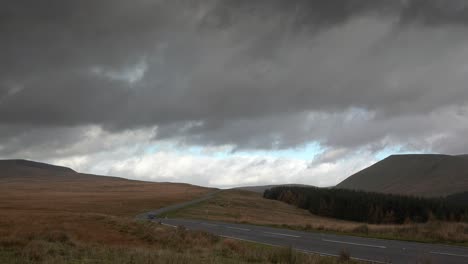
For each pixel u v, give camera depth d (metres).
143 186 176.75
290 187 159.12
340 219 117.88
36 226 24.36
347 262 14.75
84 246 17.48
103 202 82.62
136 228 25.94
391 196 133.62
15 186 170.38
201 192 139.50
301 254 15.66
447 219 113.31
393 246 21.95
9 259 12.97
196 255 15.17
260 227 38.19
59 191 139.38
